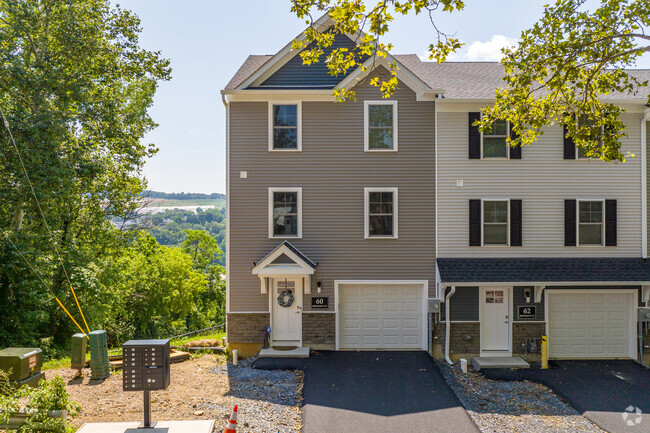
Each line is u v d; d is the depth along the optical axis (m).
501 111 12.13
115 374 11.76
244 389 11.43
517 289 14.79
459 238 14.91
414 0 8.17
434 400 10.96
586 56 10.82
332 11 8.26
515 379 13.05
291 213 15.01
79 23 16.67
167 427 8.03
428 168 14.93
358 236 14.95
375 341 15.14
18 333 16.62
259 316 14.90
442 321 14.70
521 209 14.80
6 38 15.09
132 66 18.50
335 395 11.16
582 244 14.86
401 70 14.73
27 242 16.22
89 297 21.27
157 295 35.84
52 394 7.43
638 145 14.86
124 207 23.16
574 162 14.84
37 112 15.95
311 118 14.95
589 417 10.33
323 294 14.97
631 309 14.91
